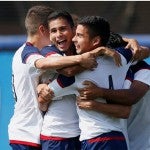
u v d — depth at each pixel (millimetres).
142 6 33344
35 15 16219
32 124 15977
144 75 15547
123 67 15055
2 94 26797
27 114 15984
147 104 16078
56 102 15312
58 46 15234
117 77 14961
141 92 15273
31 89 15898
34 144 15867
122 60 14961
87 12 33250
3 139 26094
